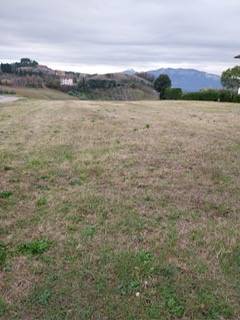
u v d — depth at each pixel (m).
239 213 5.88
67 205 5.95
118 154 8.84
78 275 4.19
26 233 5.09
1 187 6.66
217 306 3.76
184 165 8.10
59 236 5.02
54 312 3.65
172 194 6.49
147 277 4.18
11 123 13.34
